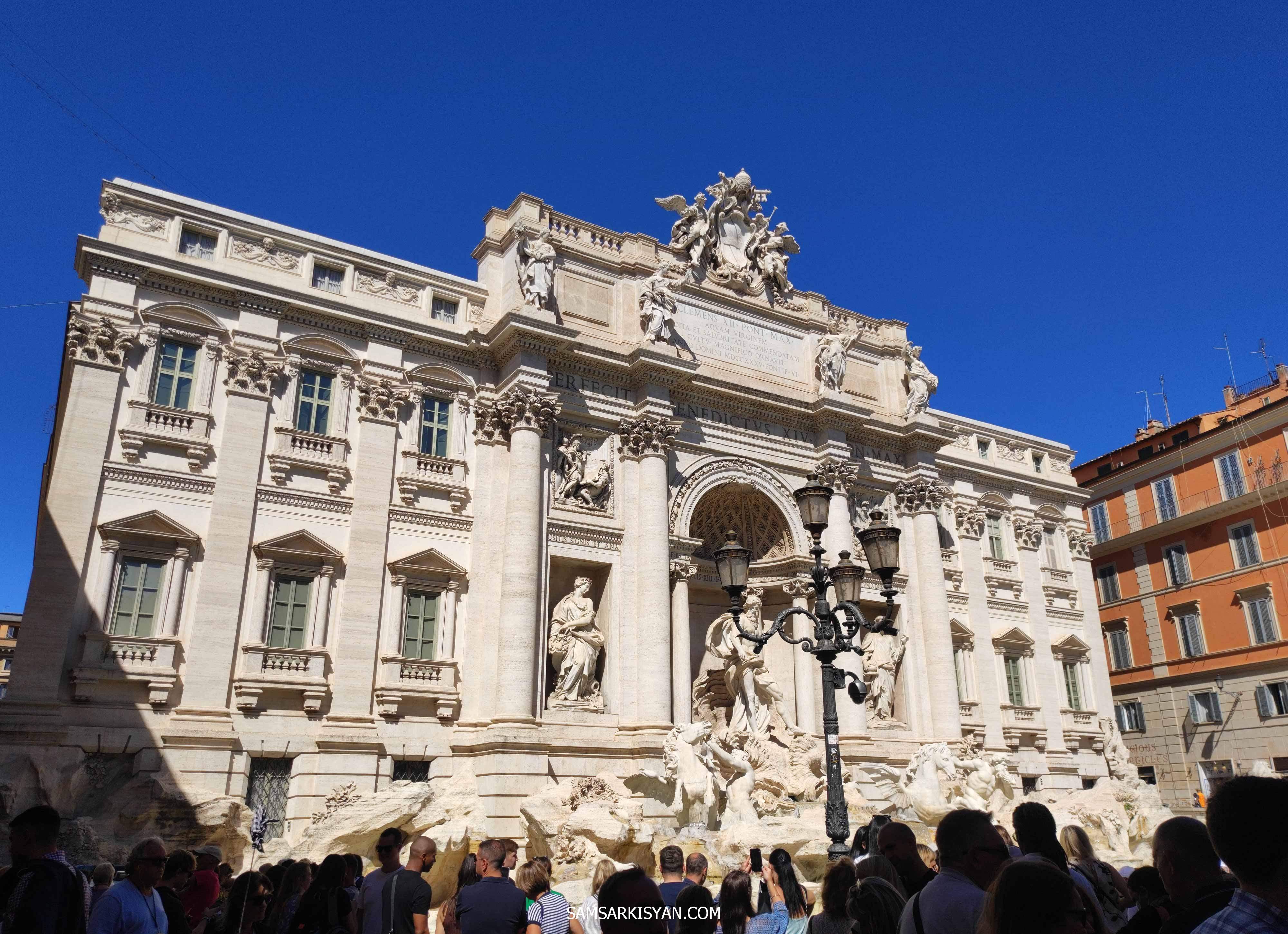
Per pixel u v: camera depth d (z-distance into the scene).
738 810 29.56
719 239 44.25
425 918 11.07
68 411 28.95
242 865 26.77
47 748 26.08
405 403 34.75
